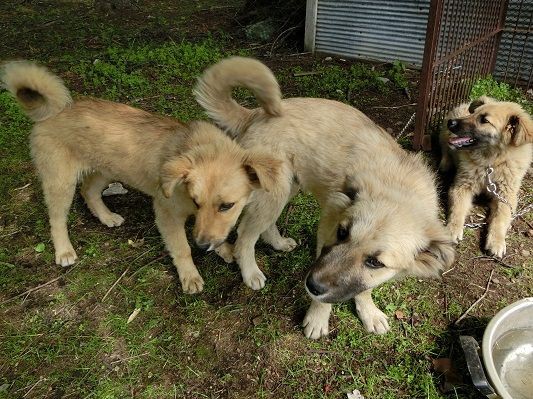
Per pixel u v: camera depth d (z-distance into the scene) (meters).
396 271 0.88
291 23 2.69
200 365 1.04
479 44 1.96
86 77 2.13
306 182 1.12
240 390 1.00
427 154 1.72
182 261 1.19
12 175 1.53
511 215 1.39
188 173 1.01
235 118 1.19
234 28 2.87
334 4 2.43
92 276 1.22
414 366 1.03
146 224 1.39
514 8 2.11
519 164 1.40
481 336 1.09
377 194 0.91
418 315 1.14
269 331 1.10
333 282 0.85
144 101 1.94
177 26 2.93
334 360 1.05
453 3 1.64
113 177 1.22
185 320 1.13
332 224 0.99
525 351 1.05
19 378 1.01
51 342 1.07
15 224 1.36
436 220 0.92
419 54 2.34
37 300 1.16
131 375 1.02
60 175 1.18
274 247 1.32
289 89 2.10
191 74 2.19
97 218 1.40
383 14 2.33
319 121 1.09
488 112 1.40
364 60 2.48
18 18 2.96
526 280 1.24
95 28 2.83
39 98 1.12
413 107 1.98
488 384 0.91
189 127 1.15
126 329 1.10
